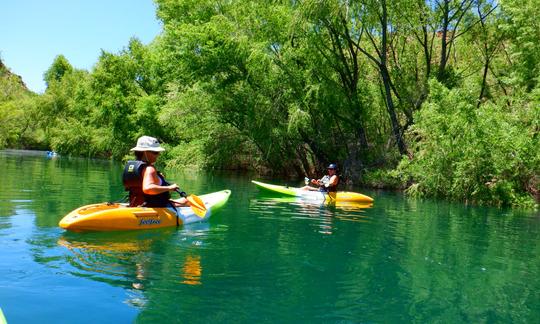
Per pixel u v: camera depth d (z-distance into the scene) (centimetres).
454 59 2075
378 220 825
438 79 1816
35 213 666
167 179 1608
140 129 3166
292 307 341
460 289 406
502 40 1894
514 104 1554
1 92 4456
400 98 1883
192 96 2209
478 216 987
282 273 431
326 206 1005
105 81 3531
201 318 311
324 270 450
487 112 1311
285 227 691
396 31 1927
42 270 394
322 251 534
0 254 436
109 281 375
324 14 1661
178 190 693
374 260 502
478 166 1297
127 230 585
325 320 319
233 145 2322
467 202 1332
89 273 393
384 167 1836
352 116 1914
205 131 2392
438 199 1391
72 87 5147
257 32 1872
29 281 364
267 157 2120
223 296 357
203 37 1853
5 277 371
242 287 382
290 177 2305
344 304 353
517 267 501
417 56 2022
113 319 301
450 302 369
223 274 417
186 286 376
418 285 414
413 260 512
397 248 574
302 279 415
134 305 327
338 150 2077
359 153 1941
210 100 2094
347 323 315
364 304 356
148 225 613
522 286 423
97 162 2884
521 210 1187
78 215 561
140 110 3064
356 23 1839
